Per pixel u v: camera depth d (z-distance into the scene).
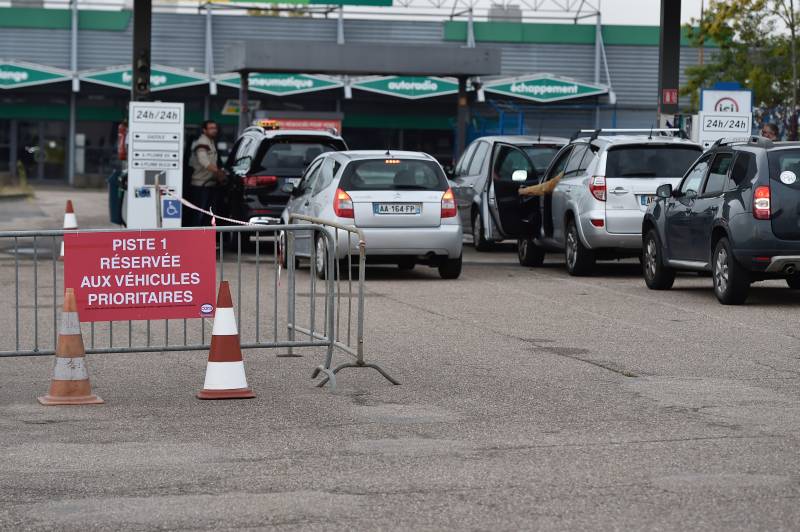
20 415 12.12
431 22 82.38
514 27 82.44
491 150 31.25
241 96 44.00
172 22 79.50
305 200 26.23
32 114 78.12
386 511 8.73
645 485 9.38
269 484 9.48
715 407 12.46
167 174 30.48
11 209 50.19
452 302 21.47
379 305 21.02
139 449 10.66
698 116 32.47
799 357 15.67
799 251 20.23
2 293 22.39
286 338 17.22
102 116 78.69
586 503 8.89
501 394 13.18
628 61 82.25
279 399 12.93
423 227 24.81
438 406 12.54
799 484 9.41
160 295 13.95
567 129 78.00
